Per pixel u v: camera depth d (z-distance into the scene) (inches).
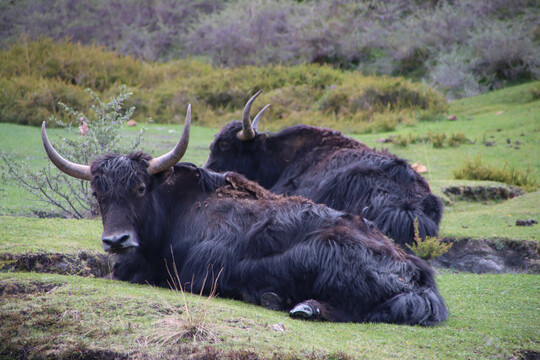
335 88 2901.1
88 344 469.1
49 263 684.1
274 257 639.8
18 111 2276.1
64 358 462.6
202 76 3213.6
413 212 879.7
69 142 1071.0
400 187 948.0
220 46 3878.0
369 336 538.3
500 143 1915.6
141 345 470.0
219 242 675.4
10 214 1011.3
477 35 3366.1
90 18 4212.6
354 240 628.7
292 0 4436.5
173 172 709.9
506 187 1395.2
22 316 503.8
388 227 869.8
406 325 582.6
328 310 595.5
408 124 2331.4
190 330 491.5
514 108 2429.9
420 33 3639.3
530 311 643.5
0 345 474.6
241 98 2910.9
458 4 3858.3
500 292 728.3
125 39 4069.9
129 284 652.1
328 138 1140.5
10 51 3031.5
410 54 3540.8
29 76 2689.5
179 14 4355.3
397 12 3991.1
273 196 732.0
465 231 1042.1
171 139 2037.4
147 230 682.8
